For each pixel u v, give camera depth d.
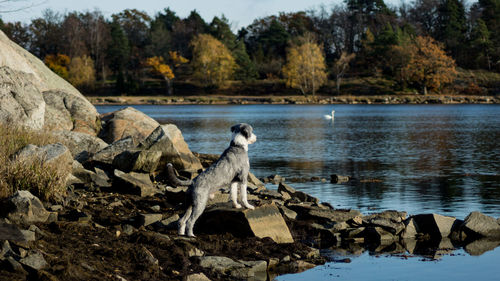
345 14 139.62
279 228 9.41
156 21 139.38
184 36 136.00
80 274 5.99
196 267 7.29
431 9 136.75
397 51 102.38
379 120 51.41
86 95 107.75
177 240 8.05
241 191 9.00
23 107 14.36
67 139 14.89
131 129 17.98
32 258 5.94
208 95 109.19
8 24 123.12
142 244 7.79
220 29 128.38
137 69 123.88
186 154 15.28
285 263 8.19
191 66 120.50
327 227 10.27
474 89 100.31
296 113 66.50
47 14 125.19
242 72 116.81
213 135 35.59
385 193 14.72
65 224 7.96
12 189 8.98
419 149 26.44
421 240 10.01
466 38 122.56
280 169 19.81
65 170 10.94
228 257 7.88
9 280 5.55
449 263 8.52
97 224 8.40
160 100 99.38
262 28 145.00
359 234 10.20
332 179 17.28
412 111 68.62
